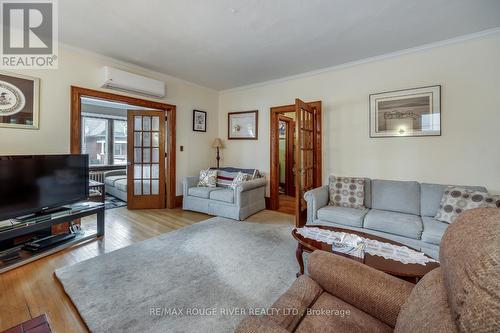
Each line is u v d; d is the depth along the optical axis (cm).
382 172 333
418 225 232
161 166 445
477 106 270
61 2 214
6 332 93
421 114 302
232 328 146
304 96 407
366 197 306
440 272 88
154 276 204
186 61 354
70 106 306
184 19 241
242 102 494
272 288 189
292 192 602
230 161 515
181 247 265
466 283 59
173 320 152
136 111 437
